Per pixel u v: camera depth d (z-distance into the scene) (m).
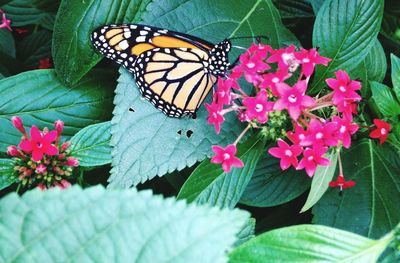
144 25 0.27
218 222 0.13
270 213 0.31
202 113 0.28
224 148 0.27
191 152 0.27
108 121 0.28
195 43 0.28
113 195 0.13
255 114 0.25
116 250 0.13
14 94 0.30
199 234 0.13
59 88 0.30
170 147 0.27
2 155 0.29
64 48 0.29
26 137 0.27
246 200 0.29
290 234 0.19
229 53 0.29
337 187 0.28
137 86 0.28
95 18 0.29
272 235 0.19
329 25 0.28
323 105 0.26
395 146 0.29
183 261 0.13
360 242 0.19
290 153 0.25
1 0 0.36
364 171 0.29
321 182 0.27
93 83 0.31
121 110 0.27
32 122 0.30
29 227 0.13
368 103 0.29
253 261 0.19
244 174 0.27
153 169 0.27
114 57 0.28
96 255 0.13
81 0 0.29
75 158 0.27
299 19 0.34
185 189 0.27
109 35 0.27
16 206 0.13
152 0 0.29
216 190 0.27
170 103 0.28
